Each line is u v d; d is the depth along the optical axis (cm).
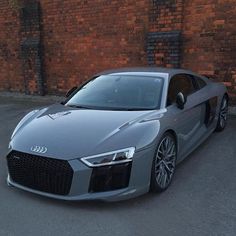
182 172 454
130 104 444
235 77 796
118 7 957
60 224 331
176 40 845
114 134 361
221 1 782
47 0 1107
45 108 480
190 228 321
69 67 1110
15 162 376
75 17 1056
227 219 336
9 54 1262
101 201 347
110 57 1008
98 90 487
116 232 316
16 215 349
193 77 557
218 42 803
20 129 418
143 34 923
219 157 507
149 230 318
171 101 455
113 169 341
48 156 346
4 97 1223
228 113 767
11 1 1176
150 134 367
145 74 498
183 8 834
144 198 379
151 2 876
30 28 1166
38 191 363
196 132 513
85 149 344
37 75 1179
